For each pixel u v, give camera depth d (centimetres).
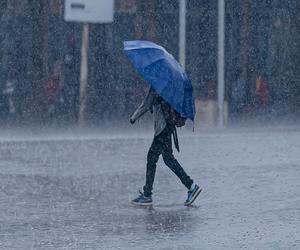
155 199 2695
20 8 7169
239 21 7850
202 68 7762
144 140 4912
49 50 7219
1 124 6975
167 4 7719
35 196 2734
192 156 3938
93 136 5497
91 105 7331
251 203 2603
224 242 2020
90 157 3906
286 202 2622
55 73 7181
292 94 8094
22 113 7081
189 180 2553
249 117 7756
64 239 2050
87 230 2167
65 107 7156
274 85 8031
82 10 6172
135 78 7438
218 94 6544
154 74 2452
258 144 4619
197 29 7806
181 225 2241
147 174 2572
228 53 7812
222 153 4088
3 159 3794
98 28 7369
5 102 7094
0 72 7138
